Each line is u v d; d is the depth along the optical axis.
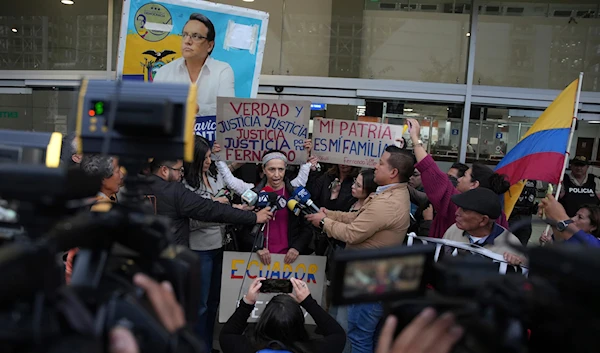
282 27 6.20
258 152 3.72
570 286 0.80
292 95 6.22
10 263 0.73
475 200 2.38
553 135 3.40
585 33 6.04
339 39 6.19
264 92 6.26
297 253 3.20
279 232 3.28
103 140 1.11
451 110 6.16
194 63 3.75
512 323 0.92
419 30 6.14
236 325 2.36
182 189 2.65
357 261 0.97
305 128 3.65
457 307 1.06
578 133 6.30
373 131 4.09
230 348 2.27
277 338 2.12
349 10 6.14
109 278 0.97
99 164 2.21
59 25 6.48
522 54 6.10
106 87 1.13
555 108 3.45
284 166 3.37
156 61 3.70
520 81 6.14
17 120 6.69
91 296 0.89
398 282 1.04
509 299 0.94
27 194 0.86
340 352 2.24
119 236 1.06
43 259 0.78
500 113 6.14
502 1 6.00
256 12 3.81
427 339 0.98
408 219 2.89
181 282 1.07
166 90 1.11
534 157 3.46
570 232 2.34
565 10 6.01
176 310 0.97
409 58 6.18
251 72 3.87
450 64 6.16
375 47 6.19
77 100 1.15
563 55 6.11
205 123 3.82
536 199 5.85
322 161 4.20
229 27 3.78
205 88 3.79
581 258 0.78
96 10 6.38
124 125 1.04
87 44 6.46
